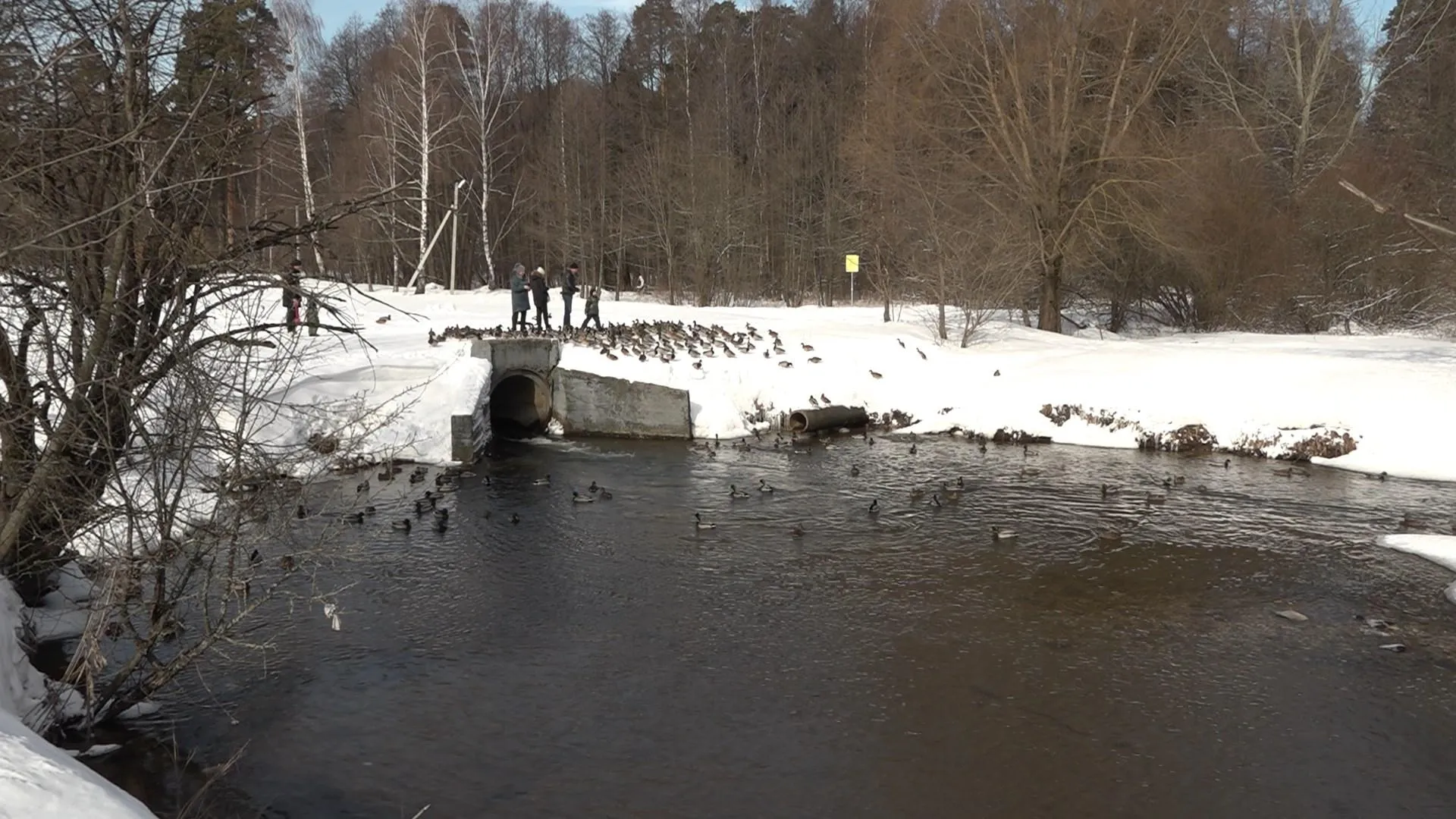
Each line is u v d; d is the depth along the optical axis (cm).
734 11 6625
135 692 906
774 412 2555
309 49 4219
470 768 844
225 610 935
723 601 1255
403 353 2330
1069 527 1592
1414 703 981
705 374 2539
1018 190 3469
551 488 1845
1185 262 3572
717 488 1856
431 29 5653
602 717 941
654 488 1855
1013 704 972
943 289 3072
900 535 1545
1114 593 1289
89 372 816
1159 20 3359
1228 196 3759
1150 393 2417
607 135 5988
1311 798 809
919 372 2719
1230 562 1417
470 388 2195
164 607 891
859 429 2525
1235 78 4581
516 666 1053
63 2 743
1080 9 3269
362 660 1063
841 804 793
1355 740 906
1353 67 4678
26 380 887
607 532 1550
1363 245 3903
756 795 805
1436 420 2084
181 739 889
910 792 813
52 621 1087
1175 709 966
